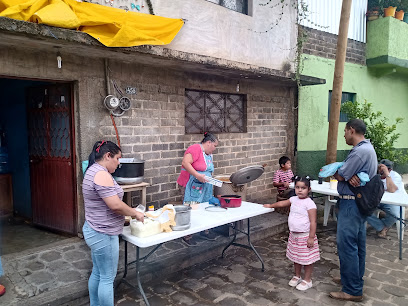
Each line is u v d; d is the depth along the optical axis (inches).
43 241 185.5
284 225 222.2
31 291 125.7
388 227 208.4
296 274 145.6
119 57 174.2
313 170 315.3
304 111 304.7
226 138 251.0
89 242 103.7
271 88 283.3
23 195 227.8
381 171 180.1
